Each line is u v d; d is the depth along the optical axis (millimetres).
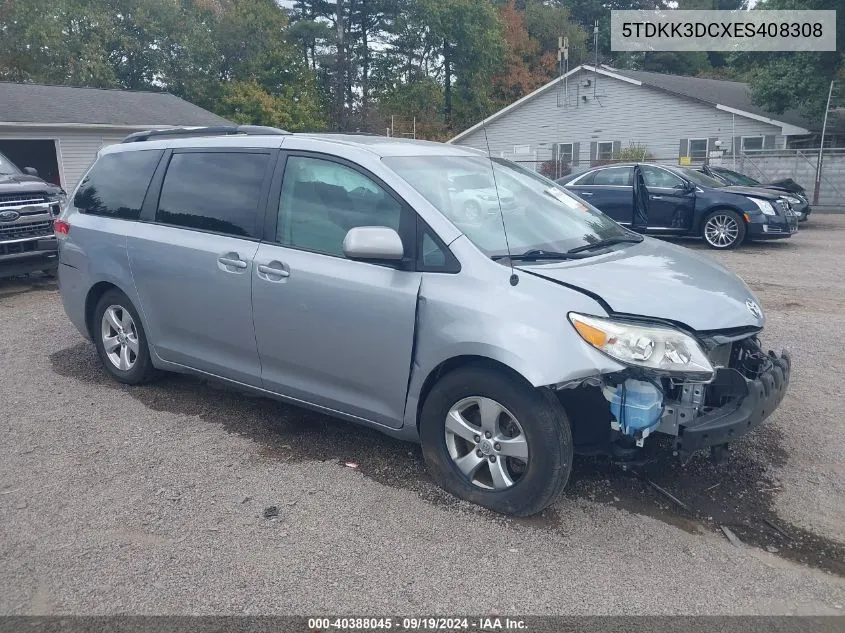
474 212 4145
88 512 3789
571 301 3535
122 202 5496
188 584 3207
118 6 40562
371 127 36906
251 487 4055
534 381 3428
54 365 6219
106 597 3119
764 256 12797
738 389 3641
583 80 31656
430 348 3803
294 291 4297
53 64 38188
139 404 5297
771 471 4340
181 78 41469
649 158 30625
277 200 4547
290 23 45625
